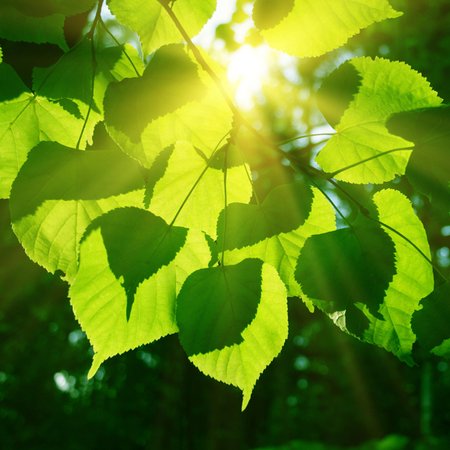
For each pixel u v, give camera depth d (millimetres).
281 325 388
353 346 4324
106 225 375
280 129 2838
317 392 4863
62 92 404
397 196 402
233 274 389
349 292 392
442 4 2254
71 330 3686
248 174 395
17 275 3137
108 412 4121
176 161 385
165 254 382
